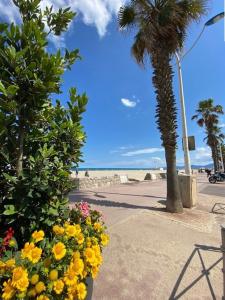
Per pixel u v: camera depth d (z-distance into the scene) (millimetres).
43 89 2562
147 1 9070
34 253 2043
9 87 2350
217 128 43469
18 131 2766
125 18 9547
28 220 2678
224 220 8445
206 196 14383
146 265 4645
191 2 8797
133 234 6062
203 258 5094
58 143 3055
